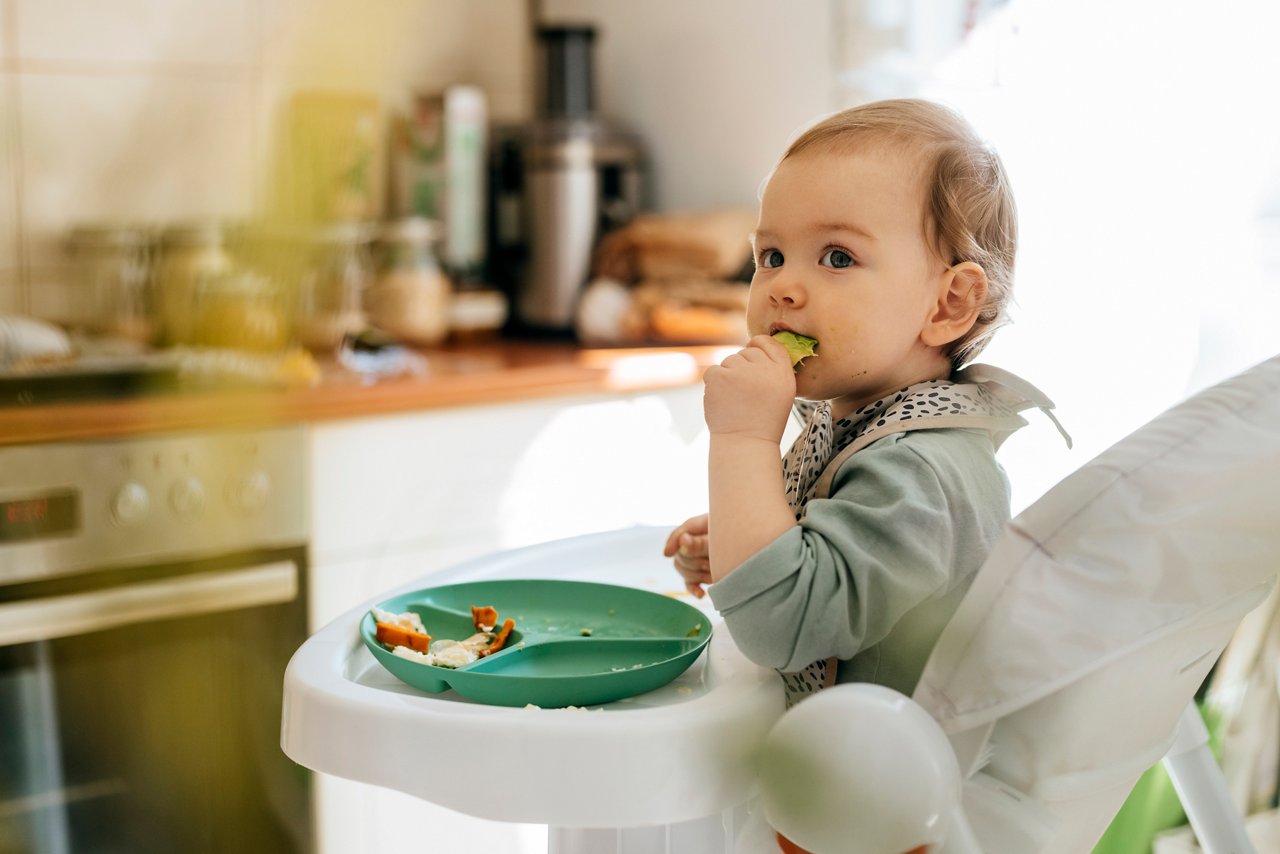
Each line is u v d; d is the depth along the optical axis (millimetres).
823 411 797
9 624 1395
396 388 1650
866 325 749
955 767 576
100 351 1719
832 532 675
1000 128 1517
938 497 698
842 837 563
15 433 1406
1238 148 1279
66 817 1470
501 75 2383
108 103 1952
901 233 752
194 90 2018
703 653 738
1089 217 1412
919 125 786
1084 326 1413
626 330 2047
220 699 1567
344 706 626
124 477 1479
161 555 1512
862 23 1830
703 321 1945
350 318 1942
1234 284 1287
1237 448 620
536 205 2164
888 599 672
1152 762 729
